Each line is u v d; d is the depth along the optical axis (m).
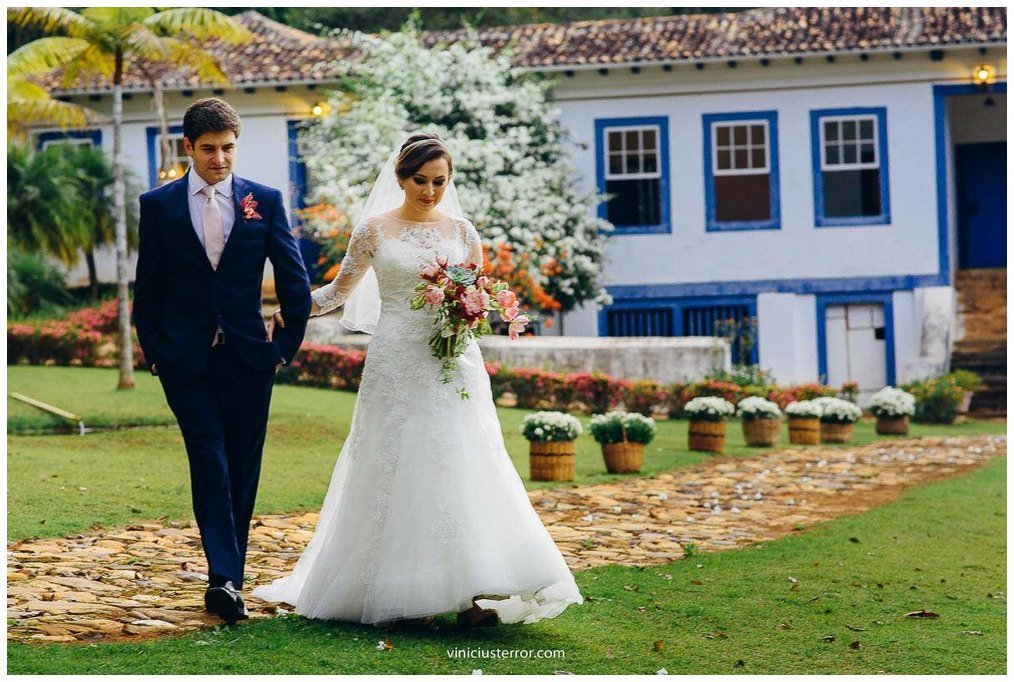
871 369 23.14
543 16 35.75
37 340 19.06
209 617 6.39
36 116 20.38
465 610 6.33
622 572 8.11
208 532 6.22
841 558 8.88
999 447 15.86
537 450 12.18
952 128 26.98
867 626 7.11
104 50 17.02
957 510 11.03
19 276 21.61
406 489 6.21
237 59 23.95
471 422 6.32
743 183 23.58
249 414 6.45
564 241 21.47
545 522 10.04
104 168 23.33
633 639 6.54
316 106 22.84
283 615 6.45
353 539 6.32
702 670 6.09
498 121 22.14
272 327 6.48
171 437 13.45
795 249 23.14
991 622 7.34
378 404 6.35
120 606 6.62
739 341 23.14
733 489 12.09
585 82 23.41
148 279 6.34
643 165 23.44
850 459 14.46
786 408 17.16
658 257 23.38
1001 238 26.98
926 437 17.16
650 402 18.02
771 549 9.09
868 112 23.05
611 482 12.21
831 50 22.39
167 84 23.16
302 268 6.50
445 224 6.64
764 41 22.86
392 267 6.43
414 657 5.83
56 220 22.14
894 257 23.02
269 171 23.78
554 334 23.45
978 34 22.19
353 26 33.62
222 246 6.34
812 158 23.08
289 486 11.05
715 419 14.60
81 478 10.69
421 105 22.11
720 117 23.23
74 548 8.16
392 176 6.74
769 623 7.06
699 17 24.58
